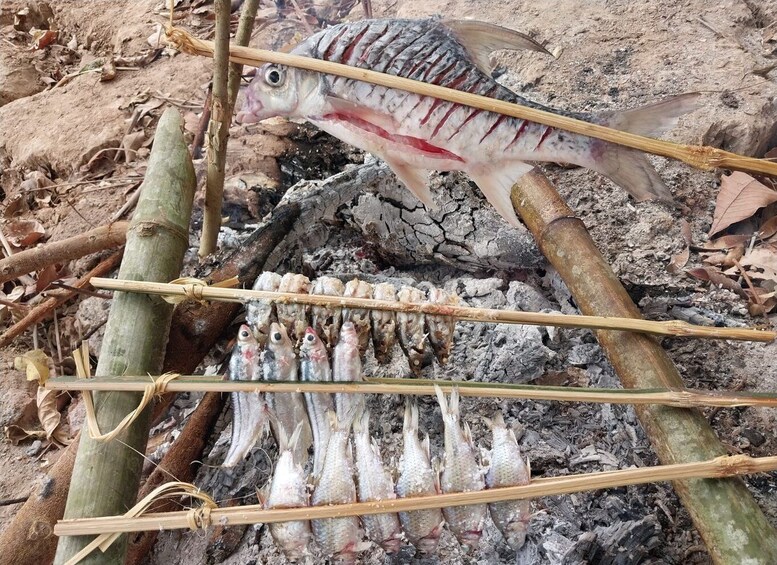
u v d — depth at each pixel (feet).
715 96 2.70
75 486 1.33
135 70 3.83
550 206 2.03
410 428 1.38
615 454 1.79
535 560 1.52
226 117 1.85
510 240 2.24
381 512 1.26
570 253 1.92
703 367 2.00
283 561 1.62
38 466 2.18
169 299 1.56
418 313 1.51
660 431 1.50
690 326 1.62
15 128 3.54
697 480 1.38
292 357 1.48
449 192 2.31
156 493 1.27
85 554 1.23
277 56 1.54
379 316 1.52
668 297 2.19
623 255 2.29
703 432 1.47
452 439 1.35
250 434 1.44
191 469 1.76
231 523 1.24
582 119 1.57
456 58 1.56
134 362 1.52
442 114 1.55
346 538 1.28
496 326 2.04
